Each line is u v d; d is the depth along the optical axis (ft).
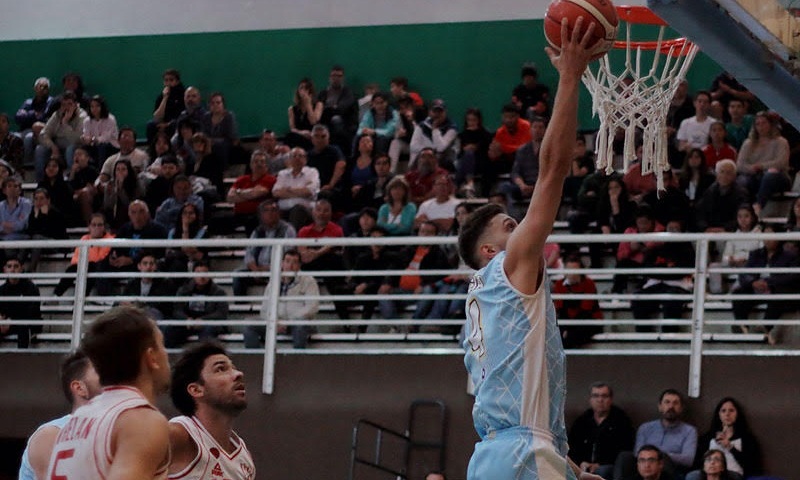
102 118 66.28
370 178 58.65
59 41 74.02
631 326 47.65
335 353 43.45
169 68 72.64
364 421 41.32
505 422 15.10
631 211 50.16
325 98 65.36
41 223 57.67
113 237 54.34
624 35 58.65
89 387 22.38
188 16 72.74
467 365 16.10
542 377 15.08
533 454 14.80
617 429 39.70
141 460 14.17
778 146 53.06
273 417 43.45
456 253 48.65
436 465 41.96
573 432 40.29
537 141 55.83
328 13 70.69
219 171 61.57
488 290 15.48
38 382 45.68
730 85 58.80
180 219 55.57
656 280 45.50
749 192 51.98
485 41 68.18
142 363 15.02
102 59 73.51
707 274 44.27
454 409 42.11
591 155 57.93
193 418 21.12
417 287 47.96
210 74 72.08
